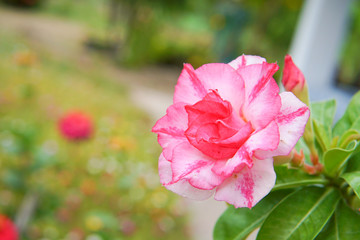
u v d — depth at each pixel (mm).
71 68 12445
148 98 11336
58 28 20156
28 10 23391
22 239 4070
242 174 763
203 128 792
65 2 26547
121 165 6070
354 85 5402
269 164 751
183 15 17078
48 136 6547
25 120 6988
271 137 728
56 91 9297
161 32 18188
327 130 1124
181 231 4953
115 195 5402
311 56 3932
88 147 6477
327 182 972
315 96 3760
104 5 27938
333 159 926
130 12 15797
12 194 4535
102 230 4488
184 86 872
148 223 5023
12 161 5094
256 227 978
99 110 8742
